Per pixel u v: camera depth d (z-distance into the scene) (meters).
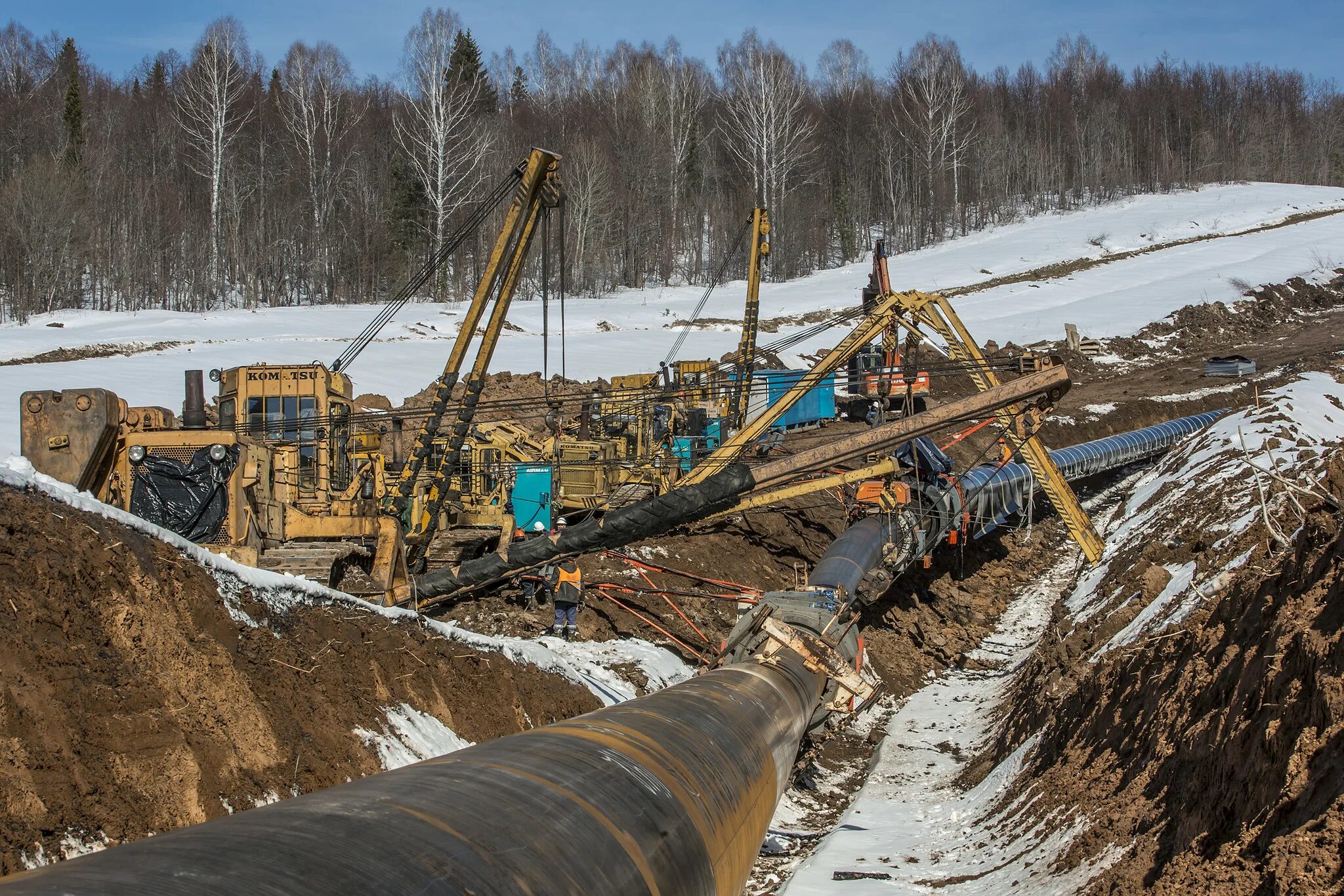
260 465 16.59
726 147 124.88
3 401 34.19
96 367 43.22
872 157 125.62
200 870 4.34
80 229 74.19
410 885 4.68
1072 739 16.03
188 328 61.25
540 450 29.55
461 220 87.00
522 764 6.69
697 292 96.81
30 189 70.50
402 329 64.50
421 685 13.57
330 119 94.94
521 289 92.06
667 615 25.31
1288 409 34.88
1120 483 45.44
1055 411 52.31
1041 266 98.50
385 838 5.02
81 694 8.48
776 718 12.44
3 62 107.81
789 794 18.88
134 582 9.70
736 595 24.67
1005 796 16.36
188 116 90.25
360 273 87.88
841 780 20.52
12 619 8.45
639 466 30.36
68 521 9.45
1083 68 164.25
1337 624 9.19
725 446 27.70
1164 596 20.69
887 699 25.66
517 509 27.72
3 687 7.90
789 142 110.00
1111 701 15.35
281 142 92.44
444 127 84.88
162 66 113.75
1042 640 27.41
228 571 11.60
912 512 28.52
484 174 89.75
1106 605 24.89
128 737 8.56
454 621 22.36
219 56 89.75
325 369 21.03
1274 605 11.46
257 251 84.69
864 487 28.39
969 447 43.81
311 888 4.37
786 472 21.00
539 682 16.73
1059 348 67.56
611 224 100.56
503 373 47.47
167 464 15.36
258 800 9.43
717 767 8.70
